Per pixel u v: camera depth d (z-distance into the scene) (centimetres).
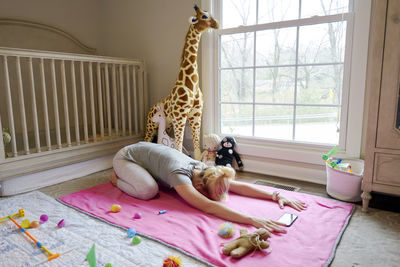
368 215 167
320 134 227
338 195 189
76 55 232
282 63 234
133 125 328
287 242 135
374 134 161
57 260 122
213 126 276
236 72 258
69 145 235
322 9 213
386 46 152
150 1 295
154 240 138
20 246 134
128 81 279
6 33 268
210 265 118
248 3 245
